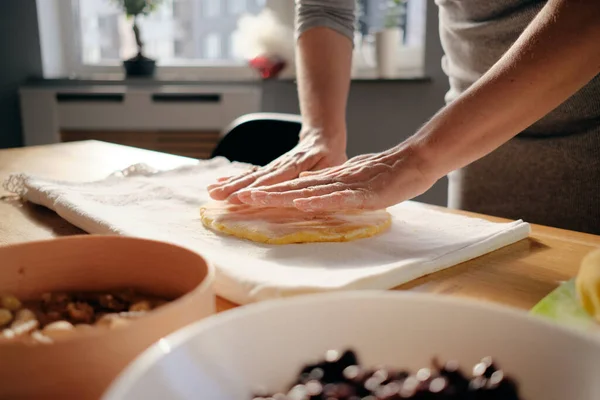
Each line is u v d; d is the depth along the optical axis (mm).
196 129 2357
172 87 2430
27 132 2389
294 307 292
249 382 273
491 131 660
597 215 947
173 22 2643
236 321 279
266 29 2252
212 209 733
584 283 427
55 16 2600
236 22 2602
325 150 877
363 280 499
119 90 2332
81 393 291
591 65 604
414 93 2074
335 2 1032
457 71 1085
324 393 245
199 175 975
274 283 485
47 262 427
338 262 563
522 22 928
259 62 2221
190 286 400
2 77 2404
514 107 637
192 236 654
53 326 337
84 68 2662
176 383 248
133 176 953
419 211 775
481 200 1077
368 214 719
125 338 296
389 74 2127
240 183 782
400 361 293
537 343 275
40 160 1193
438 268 568
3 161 1182
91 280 438
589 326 410
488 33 981
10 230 723
